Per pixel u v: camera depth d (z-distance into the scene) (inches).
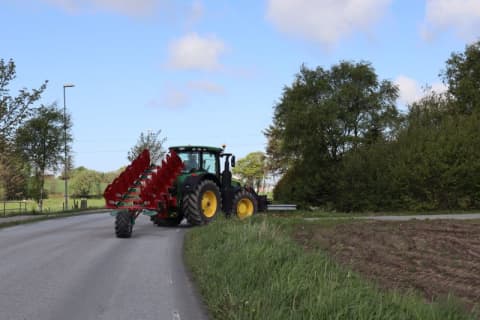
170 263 366.3
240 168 4217.5
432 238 524.7
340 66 2025.1
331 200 1849.2
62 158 1584.6
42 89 1063.0
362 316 188.5
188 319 221.0
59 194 3287.4
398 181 1301.7
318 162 1956.2
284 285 234.4
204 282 280.2
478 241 498.0
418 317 193.2
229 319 206.2
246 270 271.3
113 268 345.4
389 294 225.0
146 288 282.2
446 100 1777.8
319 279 243.6
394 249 445.1
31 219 914.7
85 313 230.4
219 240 401.1
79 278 310.3
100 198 3036.4
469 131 1277.1
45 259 386.0
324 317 192.2
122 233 536.4
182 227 682.2
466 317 203.0
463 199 1215.6
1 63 1016.2
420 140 1337.4
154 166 629.0
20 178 1397.6
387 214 1048.2
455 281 299.4
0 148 1077.8
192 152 692.1
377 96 1961.1
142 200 560.4
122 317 223.9
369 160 1482.5
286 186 2034.9
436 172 1232.8
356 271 321.4
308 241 502.9
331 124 1905.8
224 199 705.6
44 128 1534.2
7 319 220.4
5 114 1032.8
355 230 610.5
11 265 358.3
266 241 354.0
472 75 1847.9
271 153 3105.3
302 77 2069.4
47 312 231.8
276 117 2103.8
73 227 717.3
